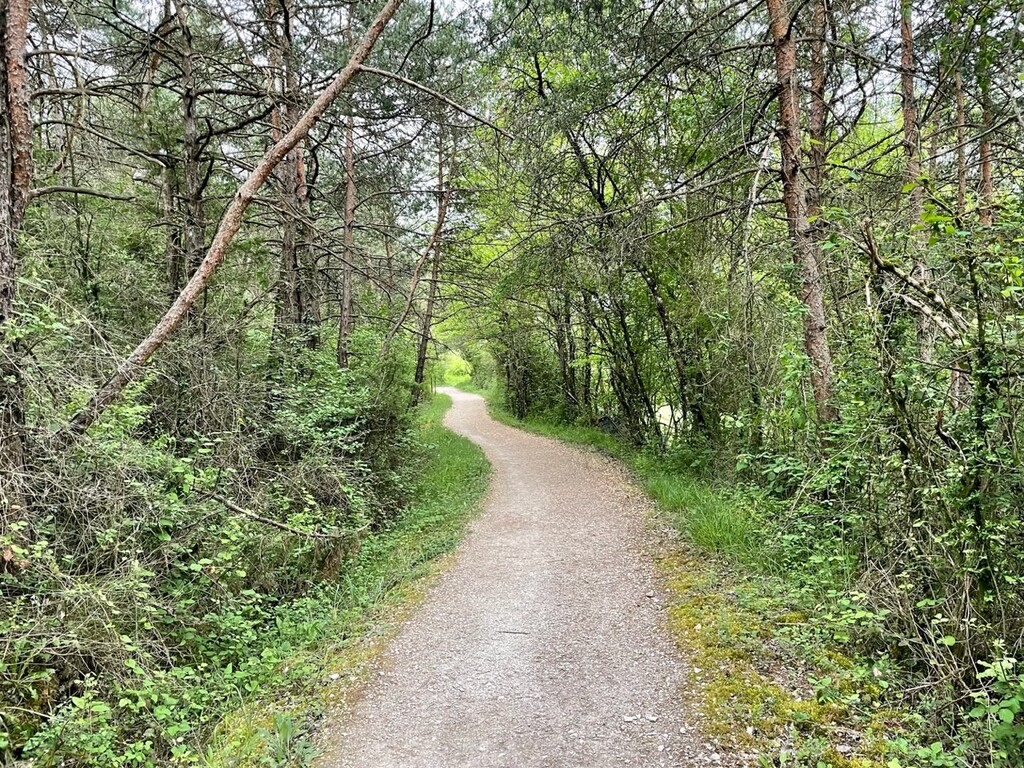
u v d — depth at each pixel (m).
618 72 8.87
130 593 4.85
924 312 4.00
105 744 3.88
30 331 4.75
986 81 6.22
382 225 12.83
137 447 5.50
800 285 7.02
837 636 4.23
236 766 3.77
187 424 7.23
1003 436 3.84
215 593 6.11
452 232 16.14
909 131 7.92
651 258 11.05
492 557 7.87
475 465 14.40
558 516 9.88
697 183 9.12
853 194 6.45
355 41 10.57
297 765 3.77
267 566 7.02
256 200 6.76
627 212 10.30
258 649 5.74
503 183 12.66
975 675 3.41
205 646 5.62
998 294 3.71
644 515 9.27
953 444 3.96
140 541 5.57
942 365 3.95
